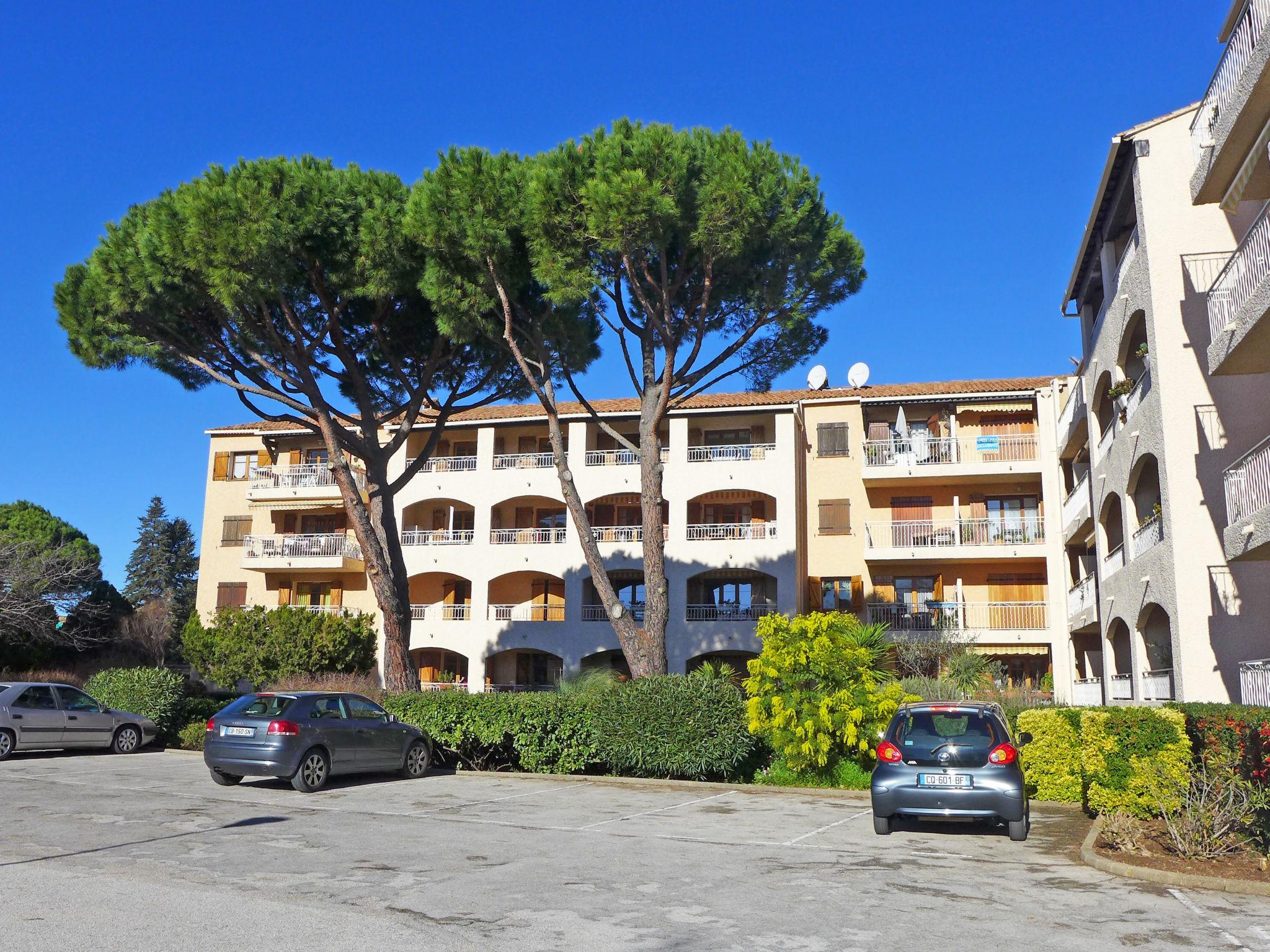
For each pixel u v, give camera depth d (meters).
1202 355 17.62
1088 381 25.55
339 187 20.75
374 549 22.28
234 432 41.31
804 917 7.24
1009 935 6.82
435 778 17.33
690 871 8.98
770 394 37.97
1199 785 9.99
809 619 17.02
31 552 35.34
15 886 7.82
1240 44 15.15
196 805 13.01
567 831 11.41
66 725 20.52
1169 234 18.22
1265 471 14.02
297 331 21.28
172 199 20.48
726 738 16.92
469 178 19.42
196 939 6.36
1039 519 33.69
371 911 7.20
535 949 6.28
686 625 33.84
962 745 11.08
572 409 37.28
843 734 16.31
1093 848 9.88
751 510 36.31
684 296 21.03
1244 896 8.22
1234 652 16.55
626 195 17.62
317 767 15.05
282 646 33.66
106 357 21.33
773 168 19.19
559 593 37.78
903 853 10.15
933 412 35.72
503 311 21.03
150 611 55.47
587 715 17.97
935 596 34.84
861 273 21.19
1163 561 17.81
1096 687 26.31
